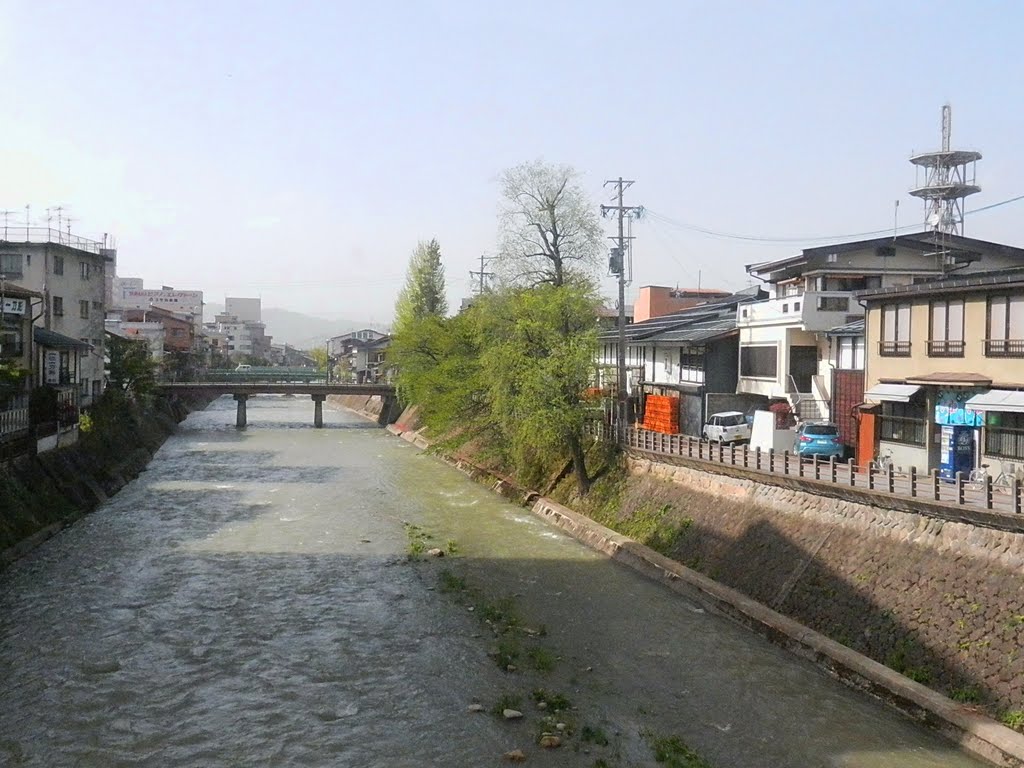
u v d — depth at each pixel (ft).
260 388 243.60
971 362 70.28
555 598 73.36
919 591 56.54
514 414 112.78
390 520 107.24
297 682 54.70
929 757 44.65
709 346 117.70
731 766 43.83
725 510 82.53
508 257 127.24
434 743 46.42
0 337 105.81
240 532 98.58
